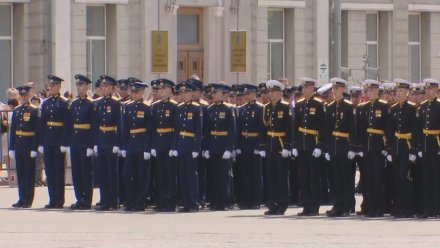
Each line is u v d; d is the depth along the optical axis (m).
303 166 41.03
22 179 44.41
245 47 69.50
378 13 75.25
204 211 43.12
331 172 42.72
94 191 51.94
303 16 72.00
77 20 64.94
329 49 71.50
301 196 41.81
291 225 36.94
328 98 42.03
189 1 67.81
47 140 43.78
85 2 65.06
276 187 41.44
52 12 62.22
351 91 43.00
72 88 64.81
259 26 70.50
